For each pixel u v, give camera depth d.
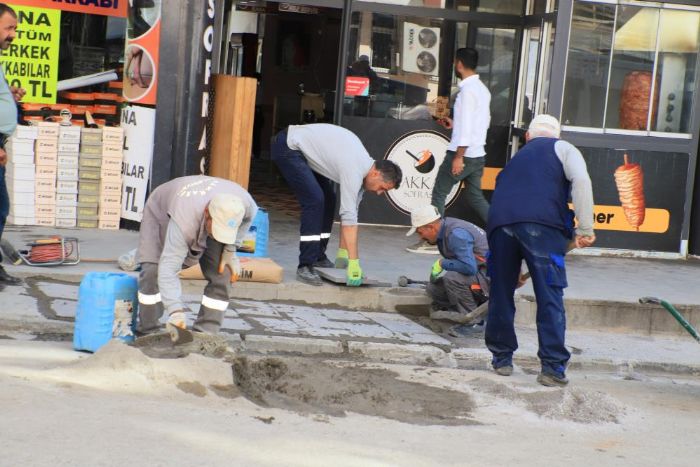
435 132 15.92
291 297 11.58
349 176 11.32
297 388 8.65
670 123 15.30
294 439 7.09
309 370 9.16
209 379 8.19
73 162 13.30
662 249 15.42
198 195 8.40
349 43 15.59
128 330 9.01
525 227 9.50
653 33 15.12
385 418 8.12
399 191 15.94
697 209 15.68
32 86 13.88
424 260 13.76
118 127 13.59
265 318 10.76
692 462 7.75
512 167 9.79
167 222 8.77
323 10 19.72
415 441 7.47
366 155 11.50
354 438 7.34
